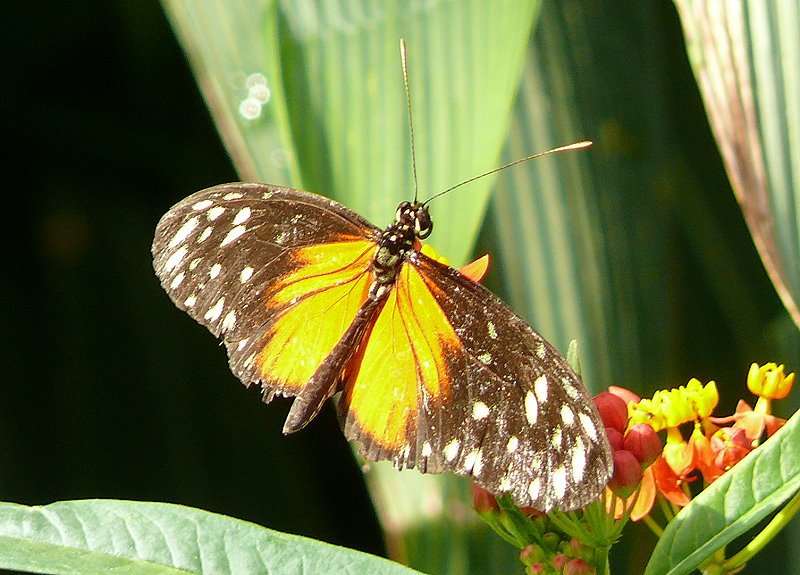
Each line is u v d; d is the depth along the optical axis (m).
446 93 0.52
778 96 0.51
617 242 0.57
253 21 0.55
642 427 0.44
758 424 0.45
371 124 0.53
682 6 0.52
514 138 0.58
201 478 0.62
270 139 0.55
